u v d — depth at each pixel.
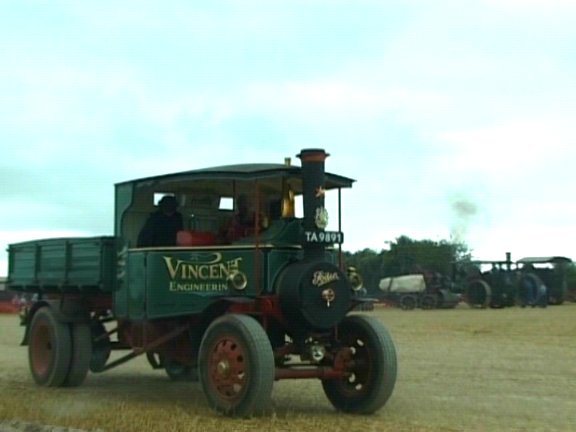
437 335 23.89
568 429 9.51
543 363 16.48
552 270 47.16
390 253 62.94
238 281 10.32
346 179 11.09
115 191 12.20
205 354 10.18
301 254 10.49
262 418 9.72
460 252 69.25
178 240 11.35
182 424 9.20
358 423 9.70
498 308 44.09
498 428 9.51
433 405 11.22
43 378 12.86
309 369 10.35
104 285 12.13
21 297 15.79
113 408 10.27
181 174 11.09
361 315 10.91
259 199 11.02
